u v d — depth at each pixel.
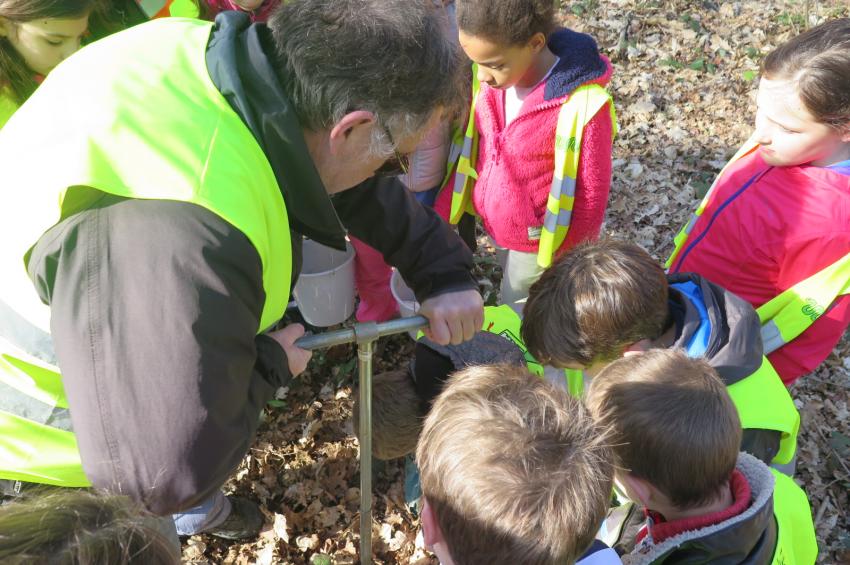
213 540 2.81
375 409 2.33
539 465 1.18
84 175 1.20
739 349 1.87
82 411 1.14
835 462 3.18
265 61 1.33
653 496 1.52
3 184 1.33
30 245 1.25
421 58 1.33
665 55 5.65
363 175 1.54
